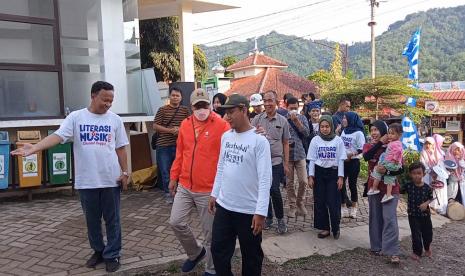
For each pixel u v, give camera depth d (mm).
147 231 5613
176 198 4348
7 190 7137
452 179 8414
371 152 5605
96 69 8352
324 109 18656
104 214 4461
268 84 32062
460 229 7215
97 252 4566
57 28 7867
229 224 3713
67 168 7516
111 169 4398
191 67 11336
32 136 7215
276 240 5668
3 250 4949
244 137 3705
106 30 8438
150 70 8938
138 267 4570
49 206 6836
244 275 3807
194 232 5602
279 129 5797
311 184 5945
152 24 17203
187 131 4355
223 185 3760
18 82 7508
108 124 4398
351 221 6832
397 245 5363
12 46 7484
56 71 7867
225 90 32312
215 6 11406
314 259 5312
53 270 4461
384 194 5410
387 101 17297
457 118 23359
